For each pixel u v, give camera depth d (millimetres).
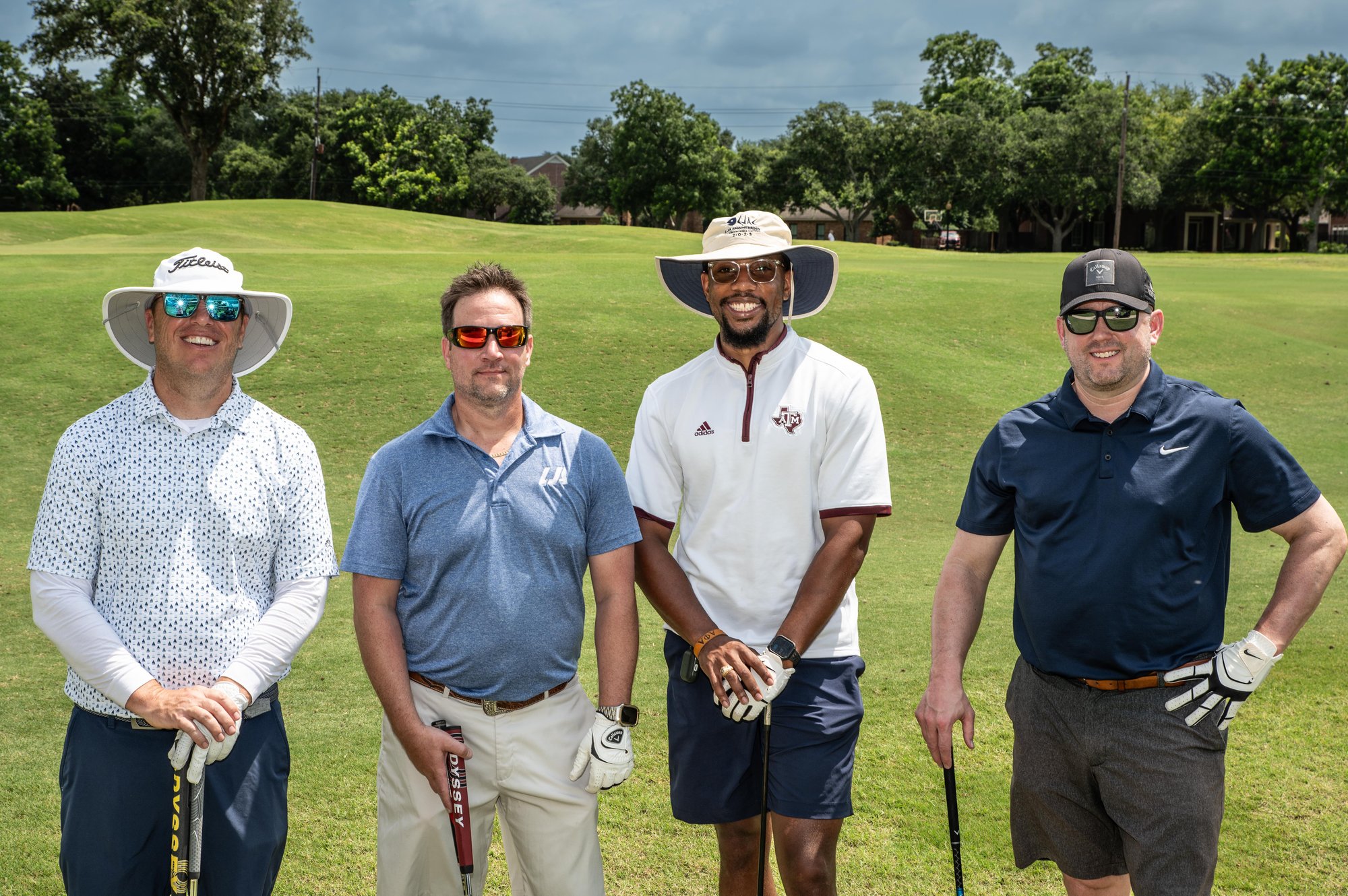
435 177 66500
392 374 13461
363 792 4031
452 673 2797
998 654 5531
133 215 36688
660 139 70438
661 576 3047
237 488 2672
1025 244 71750
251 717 2701
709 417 3094
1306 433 12352
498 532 2775
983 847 3650
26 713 4809
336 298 16406
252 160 68875
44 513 2578
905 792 4039
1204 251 69312
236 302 2660
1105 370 2660
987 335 16375
